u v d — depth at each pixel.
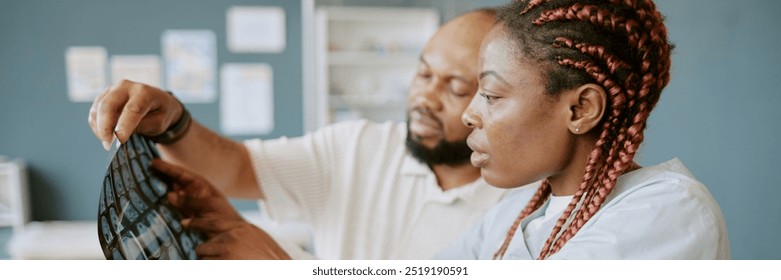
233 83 3.93
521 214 0.66
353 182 1.06
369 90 3.93
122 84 0.65
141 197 0.61
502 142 0.52
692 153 1.70
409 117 0.96
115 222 0.51
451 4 3.88
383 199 1.04
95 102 0.62
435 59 0.90
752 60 1.56
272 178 1.04
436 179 0.99
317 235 1.12
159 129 0.76
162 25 3.83
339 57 3.81
